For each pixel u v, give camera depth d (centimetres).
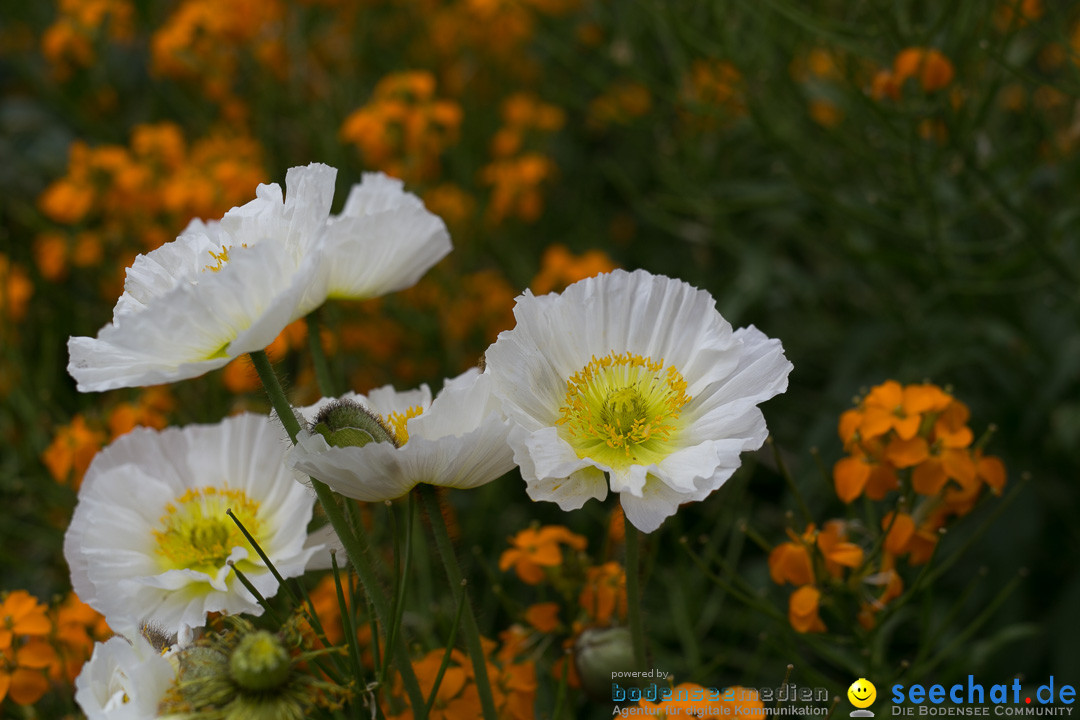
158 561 79
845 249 106
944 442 82
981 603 98
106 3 133
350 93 145
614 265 135
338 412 74
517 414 75
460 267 128
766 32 106
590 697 80
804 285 120
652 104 138
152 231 121
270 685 73
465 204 130
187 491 80
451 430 74
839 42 97
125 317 72
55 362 108
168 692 73
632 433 76
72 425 93
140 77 156
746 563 104
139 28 152
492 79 159
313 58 147
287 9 142
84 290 128
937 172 99
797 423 116
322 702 75
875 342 108
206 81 135
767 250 118
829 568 82
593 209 144
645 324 77
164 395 96
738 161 132
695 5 117
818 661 95
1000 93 118
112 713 73
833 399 103
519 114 140
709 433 76
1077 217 99
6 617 80
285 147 142
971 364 113
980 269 102
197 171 116
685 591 90
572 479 75
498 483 104
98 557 78
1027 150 100
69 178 120
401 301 125
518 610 87
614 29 132
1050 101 117
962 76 97
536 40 152
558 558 84
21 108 147
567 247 144
